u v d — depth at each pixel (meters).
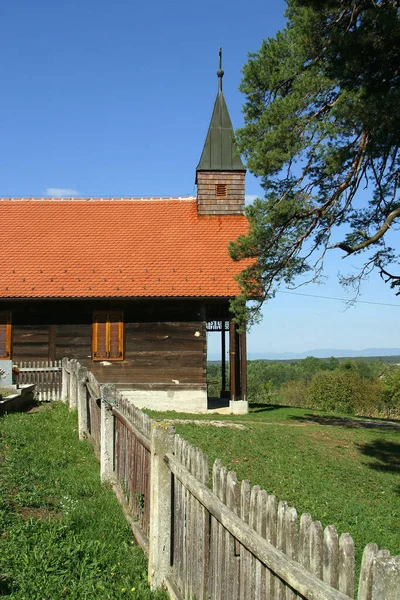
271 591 3.54
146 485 6.60
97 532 6.93
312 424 19.58
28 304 21.59
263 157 13.62
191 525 5.18
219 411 21.45
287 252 15.41
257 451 13.99
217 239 23.55
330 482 12.34
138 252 22.84
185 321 21.64
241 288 16.83
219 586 4.45
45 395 18.08
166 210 25.31
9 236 23.56
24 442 10.86
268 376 80.12
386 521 10.07
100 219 24.77
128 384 21.41
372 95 11.34
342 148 12.98
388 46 11.38
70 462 10.12
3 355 21.36
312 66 13.17
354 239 14.13
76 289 21.00
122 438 8.32
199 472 4.93
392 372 39.44
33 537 6.47
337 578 2.91
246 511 3.93
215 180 24.84
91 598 5.32
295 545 3.28
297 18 12.97
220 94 25.62
